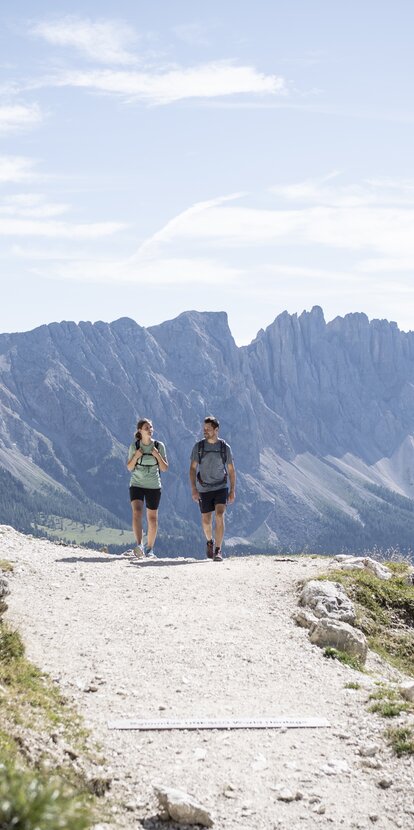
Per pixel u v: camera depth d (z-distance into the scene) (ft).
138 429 80.38
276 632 54.39
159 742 33.99
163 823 26.84
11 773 17.61
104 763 30.89
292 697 41.45
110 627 51.88
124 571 70.59
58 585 62.64
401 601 69.00
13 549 75.15
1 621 47.83
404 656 60.44
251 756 33.04
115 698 39.06
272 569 74.33
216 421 80.33
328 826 27.45
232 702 39.86
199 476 80.94
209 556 81.05
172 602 59.93
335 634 52.95
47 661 43.32
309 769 31.99
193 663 45.85
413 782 31.07
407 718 37.93
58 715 34.47
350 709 39.93
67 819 15.44
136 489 80.43
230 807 28.35
